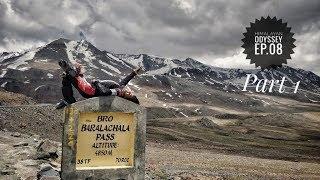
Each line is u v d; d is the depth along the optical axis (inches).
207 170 1031.6
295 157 1919.3
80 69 367.2
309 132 4586.6
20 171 475.2
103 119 374.0
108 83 384.8
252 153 1919.3
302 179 1058.1
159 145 1745.8
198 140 2411.4
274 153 2032.5
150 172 705.0
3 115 1396.4
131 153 385.1
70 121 360.5
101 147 374.6
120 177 379.6
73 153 362.6
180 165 1069.1
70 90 371.2
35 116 1521.9
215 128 3703.3
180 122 3909.9
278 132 3976.4
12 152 574.9
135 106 385.1
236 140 2832.2
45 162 525.0
